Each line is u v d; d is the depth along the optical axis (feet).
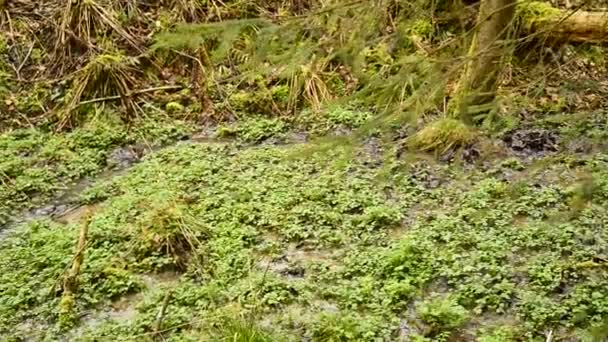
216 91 28.43
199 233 23.93
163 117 27.89
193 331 22.12
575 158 21.26
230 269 23.25
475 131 22.20
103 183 25.80
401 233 24.03
